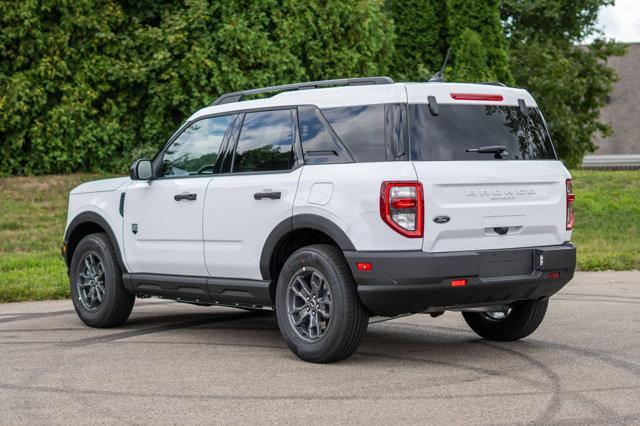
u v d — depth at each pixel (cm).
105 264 965
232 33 1886
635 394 653
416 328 959
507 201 765
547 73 3588
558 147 3688
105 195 980
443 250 733
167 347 852
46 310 1105
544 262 773
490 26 2534
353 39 2084
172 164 919
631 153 5772
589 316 1015
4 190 1853
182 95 1903
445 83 768
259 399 645
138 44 1939
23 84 1858
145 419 594
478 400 638
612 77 4284
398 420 587
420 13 2598
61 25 1897
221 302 867
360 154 753
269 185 805
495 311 829
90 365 766
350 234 734
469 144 759
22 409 621
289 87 838
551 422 579
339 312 744
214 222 852
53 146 1909
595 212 2175
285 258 818
